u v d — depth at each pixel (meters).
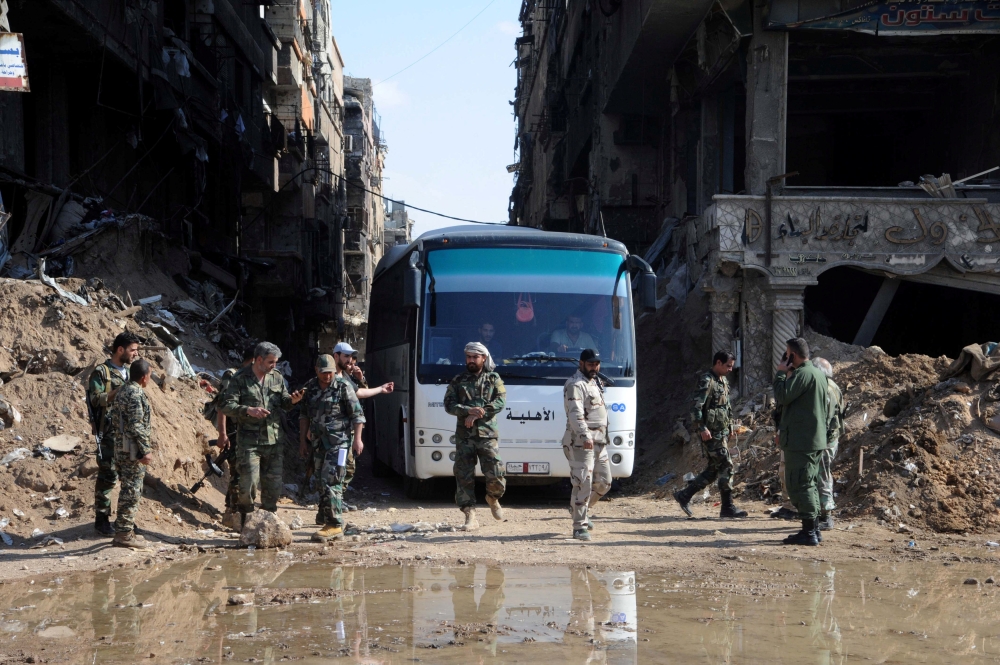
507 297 12.22
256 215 37.75
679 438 14.72
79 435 9.58
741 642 5.13
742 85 22.05
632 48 22.19
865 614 5.86
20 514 8.42
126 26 19.08
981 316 20.72
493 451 9.71
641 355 19.06
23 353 10.59
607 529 9.79
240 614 5.80
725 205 15.47
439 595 6.38
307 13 46.97
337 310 54.12
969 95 20.66
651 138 28.27
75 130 20.44
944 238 15.55
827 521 9.37
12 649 4.98
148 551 8.00
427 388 11.89
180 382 12.33
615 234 28.03
